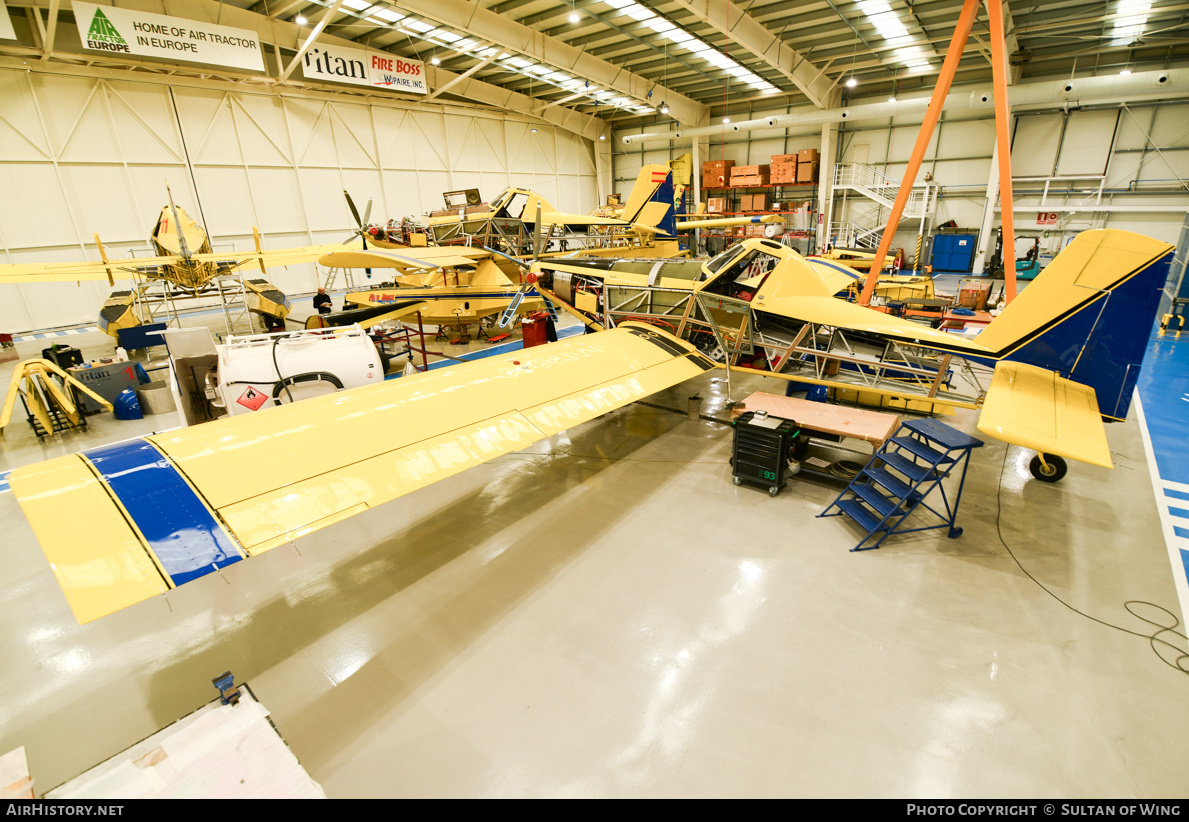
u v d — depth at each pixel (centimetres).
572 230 1347
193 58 1348
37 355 1113
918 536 433
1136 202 1717
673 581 382
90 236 1455
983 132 1919
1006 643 320
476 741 264
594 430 664
